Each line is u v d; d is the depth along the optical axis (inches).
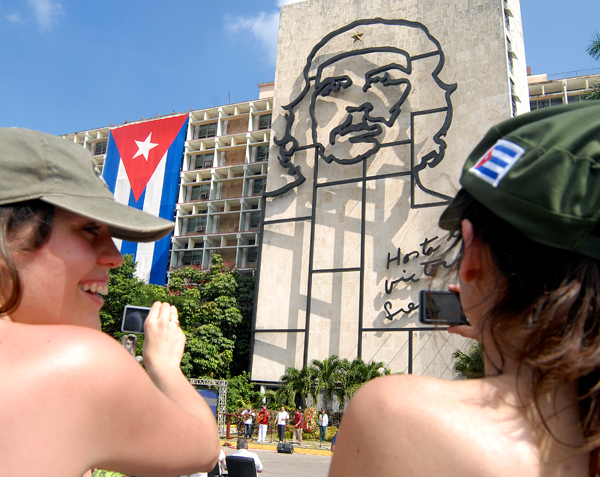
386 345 872.9
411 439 29.1
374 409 31.2
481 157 34.8
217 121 1781.5
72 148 41.4
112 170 1646.2
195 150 1795.0
